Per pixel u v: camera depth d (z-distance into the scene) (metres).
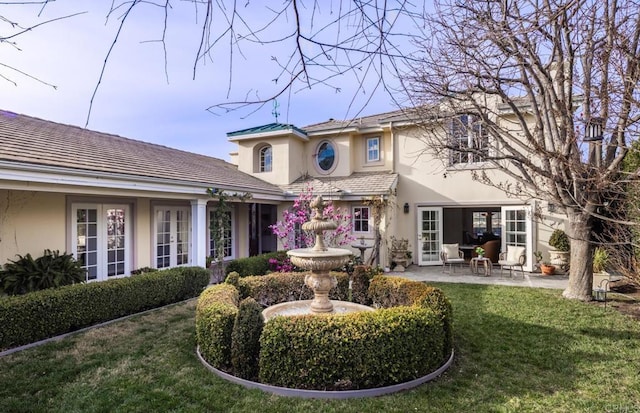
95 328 6.27
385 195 12.45
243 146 16.38
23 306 5.39
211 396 3.84
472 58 4.98
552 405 3.67
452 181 13.47
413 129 14.02
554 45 4.55
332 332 4.05
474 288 9.59
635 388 4.02
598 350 5.16
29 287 6.87
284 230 11.76
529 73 5.79
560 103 5.07
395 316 4.28
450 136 7.24
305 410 3.57
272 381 4.10
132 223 10.04
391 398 3.81
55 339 5.69
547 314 7.00
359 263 11.45
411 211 14.10
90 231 9.04
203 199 10.27
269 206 18.52
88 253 8.97
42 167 6.36
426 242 13.91
